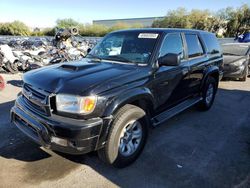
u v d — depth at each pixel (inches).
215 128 193.6
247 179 130.3
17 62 418.3
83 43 607.2
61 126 112.6
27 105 133.5
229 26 1546.5
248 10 1492.4
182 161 145.2
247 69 389.7
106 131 120.3
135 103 141.3
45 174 129.2
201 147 162.4
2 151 149.6
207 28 1600.6
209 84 224.1
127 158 135.3
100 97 117.2
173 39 172.4
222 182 127.6
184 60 182.9
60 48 444.8
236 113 229.8
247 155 153.9
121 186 122.6
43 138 119.5
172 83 167.0
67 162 139.9
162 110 168.1
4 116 204.4
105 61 160.6
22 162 138.9
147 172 133.9
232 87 343.0
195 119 211.2
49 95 117.6
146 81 141.5
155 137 174.4
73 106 114.7
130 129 133.8
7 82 346.3
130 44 164.4
